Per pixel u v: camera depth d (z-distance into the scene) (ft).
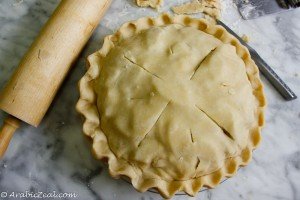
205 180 1.53
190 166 1.49
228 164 1.57
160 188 1.50
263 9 1.99
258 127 1.63
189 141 1.48
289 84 1.91
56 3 1.95
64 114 1.77
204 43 1.66
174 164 1.49
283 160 1.79
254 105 1.65
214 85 1.55
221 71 1.58
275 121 1.85
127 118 1.52
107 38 1.71
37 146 1.72
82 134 1.75
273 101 1.88
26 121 1.56
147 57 1.60
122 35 1.73
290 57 1.95
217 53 1.62
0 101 1.56
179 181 1.52
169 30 1.69
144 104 1.52
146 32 1.68
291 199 1.74
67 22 1.64
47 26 1.65
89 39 1.88
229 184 1.74
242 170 1.76
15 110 1.54
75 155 1.72
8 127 1.61
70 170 1.70
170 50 1.62
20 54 1.86
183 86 1.53
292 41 1.98
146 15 1.96
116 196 1.68
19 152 1.71
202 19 1.78
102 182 1.69
